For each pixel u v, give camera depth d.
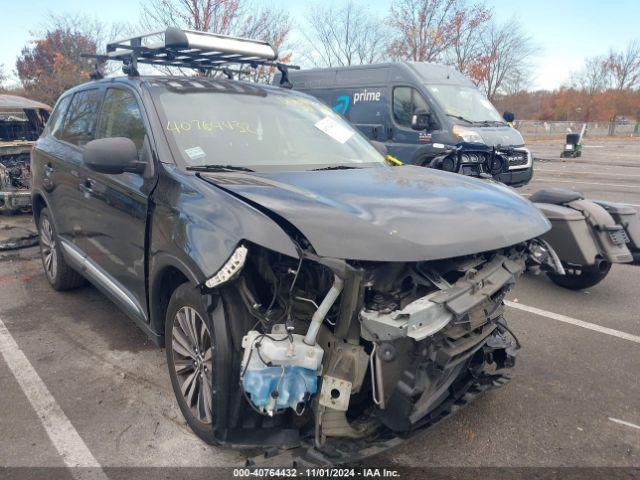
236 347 2.57
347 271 2.35
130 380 3.71
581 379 3.81
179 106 3.59
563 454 3.02
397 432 2.59
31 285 5.55
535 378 3.82
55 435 3.11
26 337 4.36
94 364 3.93
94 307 4.98
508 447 3.07
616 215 5.04
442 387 2.70
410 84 10.35
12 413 3.33
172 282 3.21
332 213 2.54
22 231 7.14
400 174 3.51
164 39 3.87
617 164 19.73
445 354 2.50
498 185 3.57
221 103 3.79
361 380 2.46
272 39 15.89
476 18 26.05
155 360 4.00
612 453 3.03
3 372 3.82
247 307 2.55
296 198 2.69
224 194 2.73
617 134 48.41
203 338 2.85
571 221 4.87
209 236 2.59
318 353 2.38
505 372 3.88
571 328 4.66
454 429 3.23
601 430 3.24
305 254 2.39
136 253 3.38
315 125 4.05
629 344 4.36
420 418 2.53
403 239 2.43
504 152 9.94
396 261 2.35
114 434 3.12
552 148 29.70
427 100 10.08
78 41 24.31
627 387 3.71
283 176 3.13
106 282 3.91
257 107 3.91
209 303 2.60
